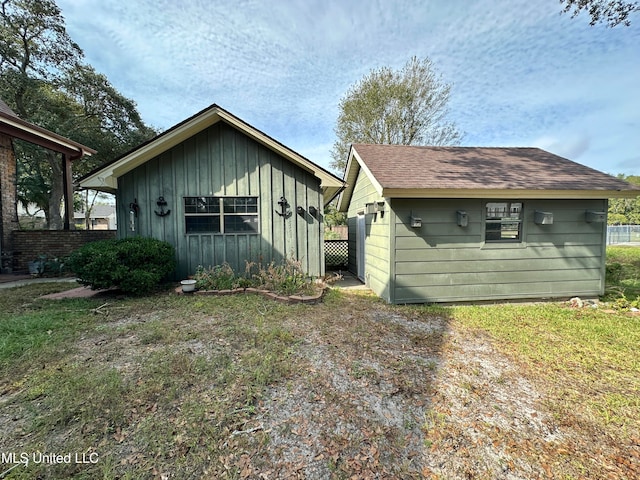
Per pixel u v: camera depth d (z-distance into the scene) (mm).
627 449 1916
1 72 13016
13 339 3389
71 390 2414
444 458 1836
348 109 19047
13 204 8195
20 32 13219
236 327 3949
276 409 2279
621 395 2496
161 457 1794
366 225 7156
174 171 6629
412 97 17844
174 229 6668
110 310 4664
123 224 6535
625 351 3354
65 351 3162
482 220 5387
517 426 2123
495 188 4988
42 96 13953
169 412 2199
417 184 4953
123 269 5246
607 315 4684
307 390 2541
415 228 5281
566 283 5594
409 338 3740
